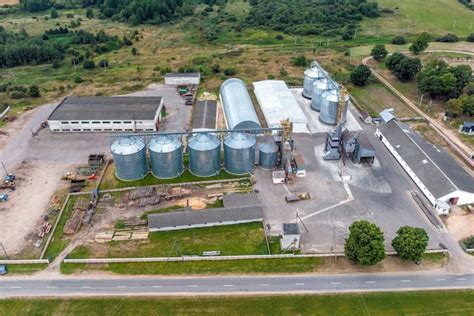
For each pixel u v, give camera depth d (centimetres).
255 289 6291
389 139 9844
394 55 14150
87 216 7781
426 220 7631
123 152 8538
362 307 5978
